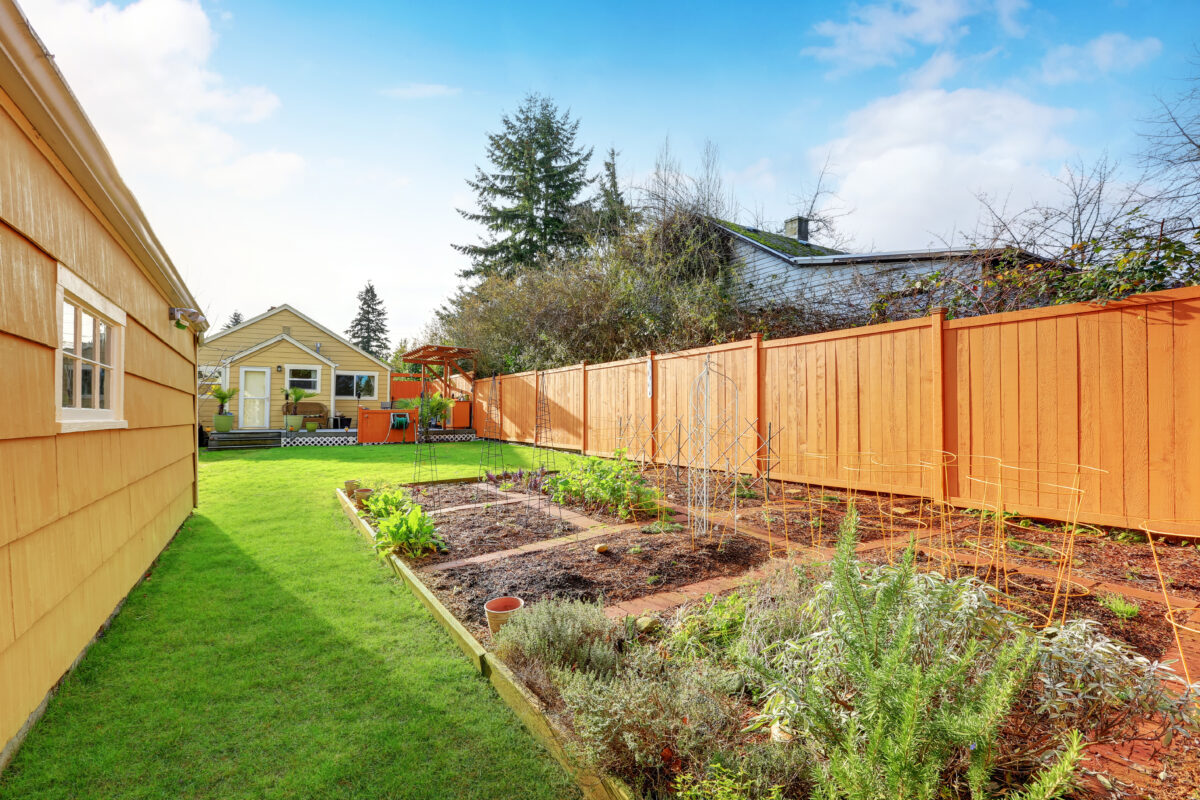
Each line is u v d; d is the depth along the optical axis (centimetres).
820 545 415
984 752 119
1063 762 106
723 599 307
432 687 237
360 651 271
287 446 1518
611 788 162
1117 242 509
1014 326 468
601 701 178
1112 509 409
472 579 361
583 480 596
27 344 215
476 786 176
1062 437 437
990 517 466
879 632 161
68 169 257
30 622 209
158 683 241
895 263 1002
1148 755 163
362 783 178
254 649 274
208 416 1711
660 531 469
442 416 1723
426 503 616
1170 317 383
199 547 469
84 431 275
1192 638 238
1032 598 288
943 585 190
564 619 259
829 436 626
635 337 1292
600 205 2145
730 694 212
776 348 690
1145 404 394
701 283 1248
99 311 307
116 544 326
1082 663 152
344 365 1945
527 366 1645
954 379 511
